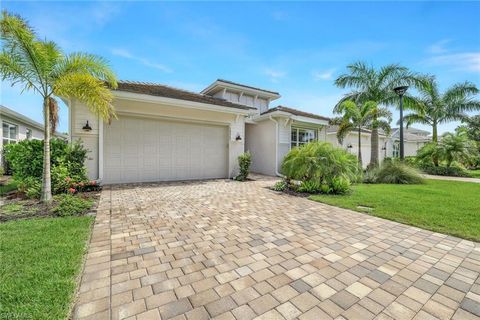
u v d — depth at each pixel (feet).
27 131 48.57
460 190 26.73
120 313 6.36
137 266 8.95
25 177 20.34
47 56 16.93
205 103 32.24
